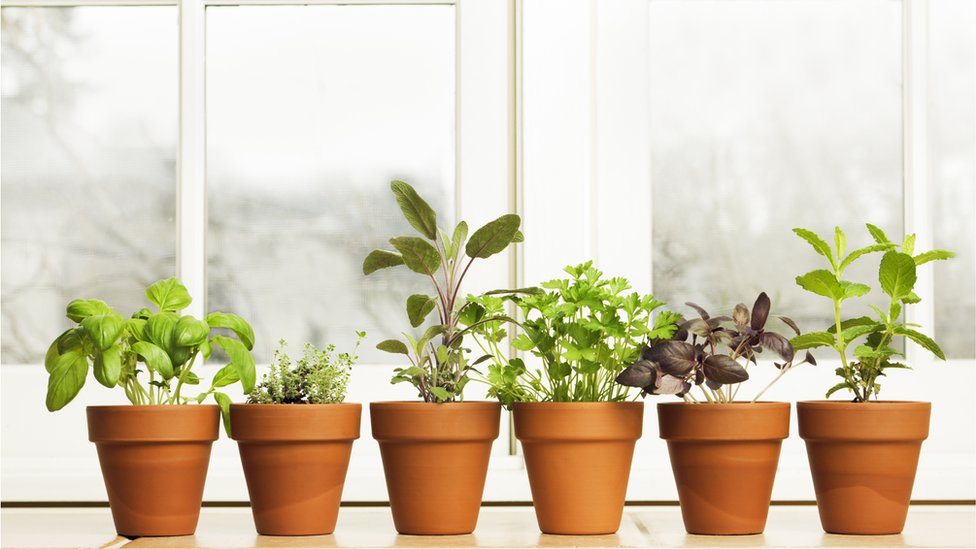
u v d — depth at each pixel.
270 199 1.80
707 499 1.32
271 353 1.78
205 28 1.81
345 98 1.81
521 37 1.77
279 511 1.33
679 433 1.32
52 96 1.81
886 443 1.32
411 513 1.34
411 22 1.82
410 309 1.41
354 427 1.36
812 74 1.82
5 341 1.78
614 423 1.32
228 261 1.79
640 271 1.76
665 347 1.31
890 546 1.22
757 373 1.76
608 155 1.76
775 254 1.81
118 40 1.82
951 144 1.82
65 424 1.74
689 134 1.81
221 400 1.42
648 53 1.79
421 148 1.81
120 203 1.80
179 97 1.79
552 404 1.32
